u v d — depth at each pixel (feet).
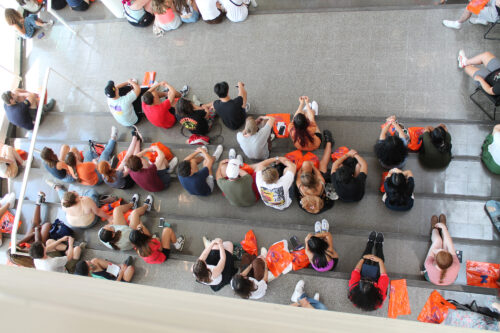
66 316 2.88
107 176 14.83
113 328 2.81
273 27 18.26
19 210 15.08
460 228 13.33
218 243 12.82
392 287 12.17
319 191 12.59
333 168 13.28
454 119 15.11
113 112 16.85
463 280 12.57
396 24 16.84
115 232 13.92
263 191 12.89
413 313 11.84
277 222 14.46
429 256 12.26
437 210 13.58
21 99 18.98
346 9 17.57
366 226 13.82
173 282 13.94
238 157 15.33
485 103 15.07
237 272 13.33
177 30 19.51
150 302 3.08
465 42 15.93
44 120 19.22
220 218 14.82
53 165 15.74
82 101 19.48
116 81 19.44
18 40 21.21
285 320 2.97
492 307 11.59
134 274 14.35
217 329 2.85
